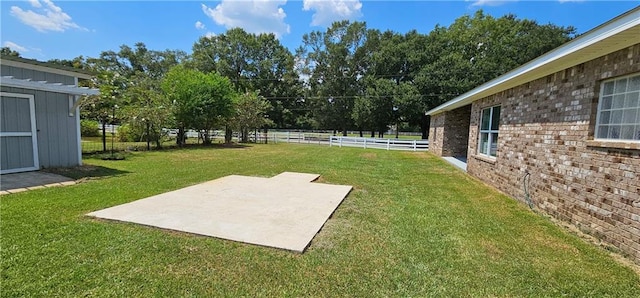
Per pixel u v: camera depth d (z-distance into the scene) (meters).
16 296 2.16
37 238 3.17
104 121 11.62
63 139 7.68
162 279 2.47
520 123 5.74
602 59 3.71
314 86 36.25
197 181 6.58
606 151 3.55
